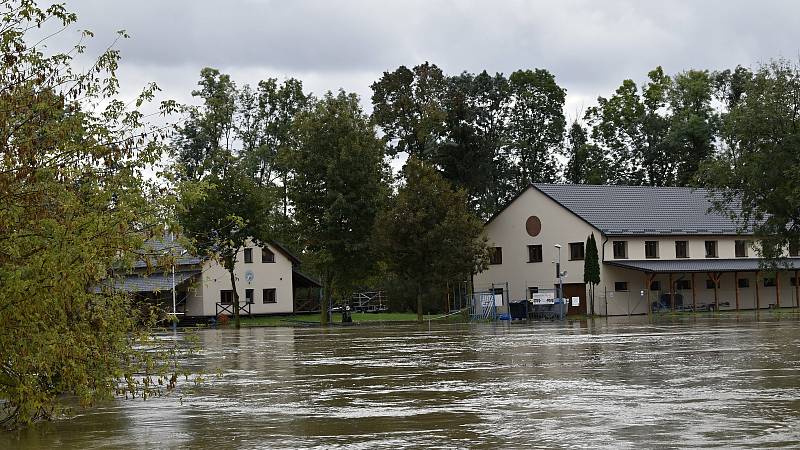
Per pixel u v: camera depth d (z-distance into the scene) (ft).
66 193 46.98
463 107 326.65
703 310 245.86
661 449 41.45
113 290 52.19
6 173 45.78
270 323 253.65
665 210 256.93
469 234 232.32
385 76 328.08
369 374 81.82
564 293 248.32
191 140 327.26
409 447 44.27
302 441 46.96
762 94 202.69
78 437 49.98
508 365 85.97
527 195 258.78
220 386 74.59
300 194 247.29
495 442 44.70
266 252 294.05
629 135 366.43
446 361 93.71
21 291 44.83
